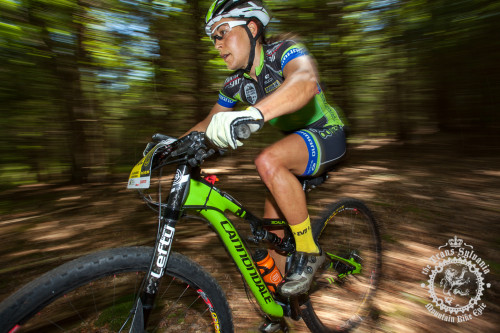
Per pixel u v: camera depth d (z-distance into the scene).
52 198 3.91
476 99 7.46
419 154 6.41
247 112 1.03
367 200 3.68
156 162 1.23
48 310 1.43
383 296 2.04
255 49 1.52
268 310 1.49
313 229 1.77
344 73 6.77
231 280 2.17
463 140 7.05
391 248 2.59
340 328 1.81
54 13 3.77
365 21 6.30
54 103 4.37
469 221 2.96
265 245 1.77
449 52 6.70
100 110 4.63
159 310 1.60
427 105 8.09
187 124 5.18
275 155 1.37
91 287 1.52
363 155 6.55
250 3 1.43
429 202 3.52
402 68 7.06
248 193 3.87
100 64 4.33
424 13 6.27
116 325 1.52
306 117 1.64
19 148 4.48
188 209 1.23
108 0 4.07
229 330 1.30
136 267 1.09
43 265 2.35
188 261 1.20
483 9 5.83
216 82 5.09
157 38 4.64
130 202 3.64
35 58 3.95
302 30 6.00
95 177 4.67
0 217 3.31
